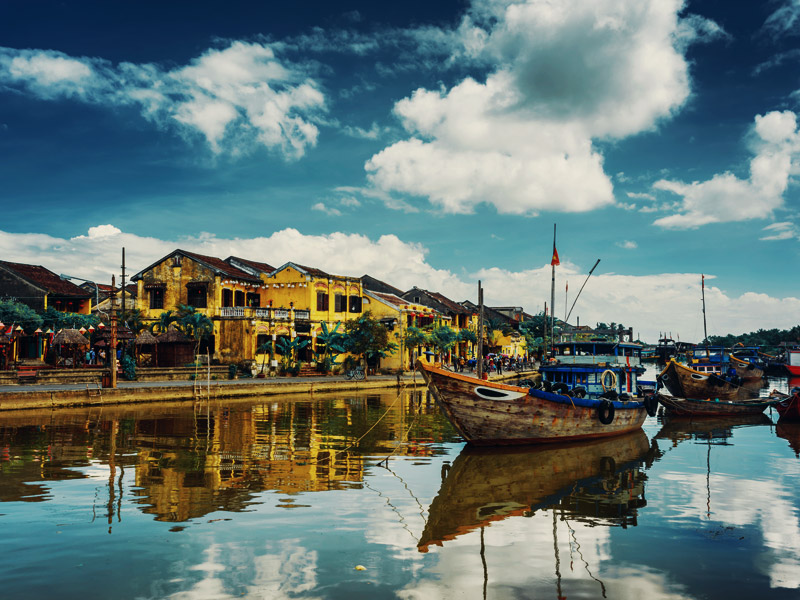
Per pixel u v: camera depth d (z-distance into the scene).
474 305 88.19
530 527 10.10
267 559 8.25
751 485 13.55
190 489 12.01
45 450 16.11
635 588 7.62
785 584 7.81
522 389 17.72
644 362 131.25
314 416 24.78
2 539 8.90
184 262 45.66
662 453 18.00
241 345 43.44
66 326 40.91
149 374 35.56
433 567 8.16
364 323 45.59
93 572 7.70
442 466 15.05
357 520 10.15
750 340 130.12
